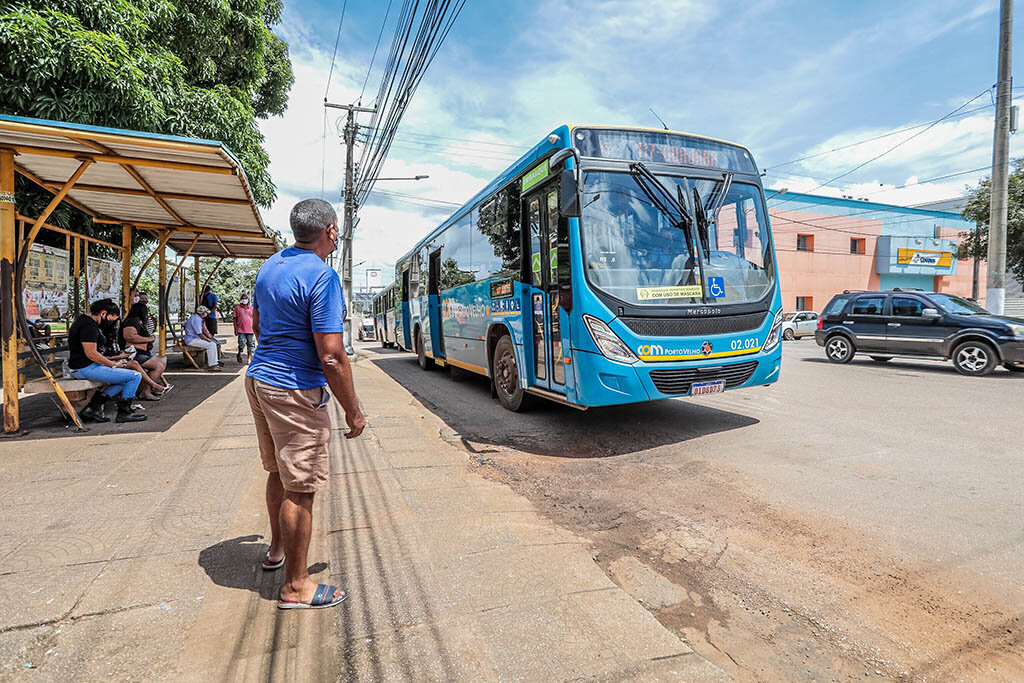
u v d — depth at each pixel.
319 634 2.37
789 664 2.32
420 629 2.41
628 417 6.95
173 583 2.76
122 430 5.98
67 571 2.86
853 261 34.09
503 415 7.37
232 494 3.99
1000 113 12.84
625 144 5.81
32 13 8.22
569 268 5.50
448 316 10.61
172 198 7.77
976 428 6.07
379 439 5.84
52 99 8.50
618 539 3.51
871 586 2.89
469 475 4.67
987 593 2.79
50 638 2.31
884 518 3.68
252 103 16.11
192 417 6.68
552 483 4.54
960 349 10.66
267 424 2.69
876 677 2.23
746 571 3.08
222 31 13.10
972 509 3.79
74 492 4.02
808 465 4.84
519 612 2.54
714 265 5.84
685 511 3.92
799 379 10.02
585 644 2.31
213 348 11.91
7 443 5.43
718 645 2.45
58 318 9.29
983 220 20.03
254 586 2.75
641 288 5.48
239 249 13.62
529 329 6.70
